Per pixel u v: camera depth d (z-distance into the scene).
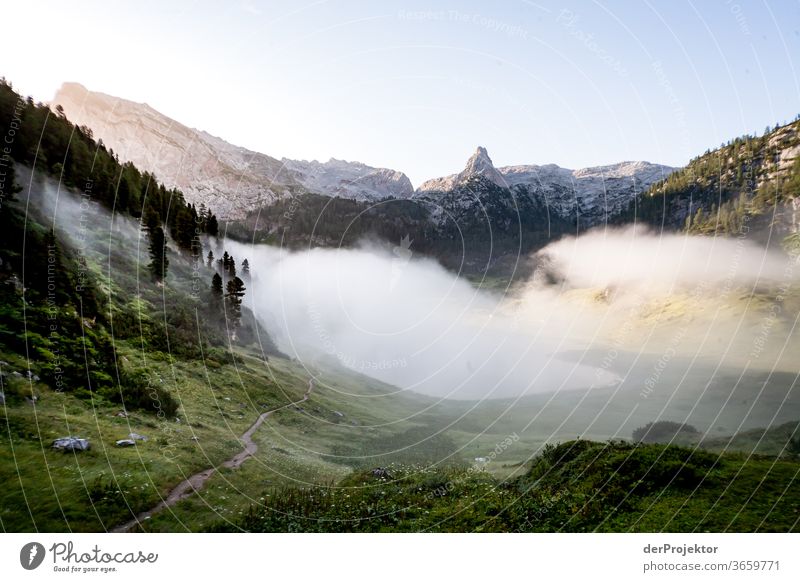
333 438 46.28
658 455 20.00
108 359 35.75
